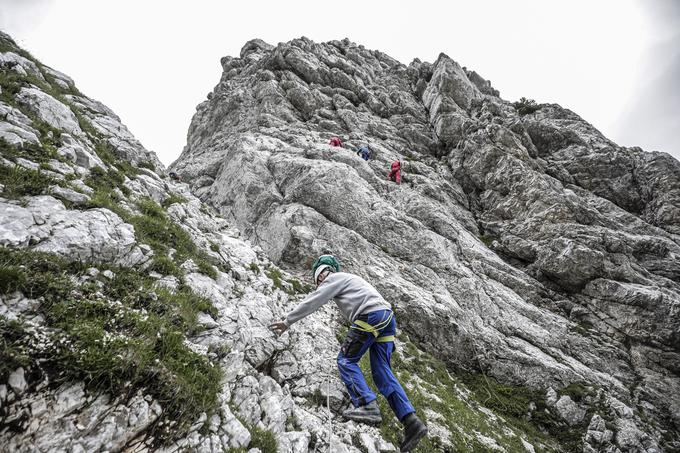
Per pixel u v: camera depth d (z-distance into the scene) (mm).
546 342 12016
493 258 15922
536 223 17188
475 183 21688
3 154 4715
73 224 4301
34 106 6273
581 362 11859
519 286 14594
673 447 9328
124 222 5312
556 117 28594
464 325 11188
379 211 14484
